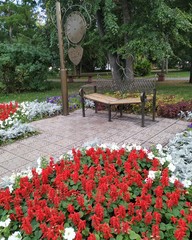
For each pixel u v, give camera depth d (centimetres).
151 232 150
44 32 1046
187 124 432
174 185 190
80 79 1730
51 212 163
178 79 1426
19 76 981
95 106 546
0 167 289
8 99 818
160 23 669
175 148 291
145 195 175
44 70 1027
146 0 698
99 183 194
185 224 149
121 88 534
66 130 425
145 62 1794
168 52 656
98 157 243
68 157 260
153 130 404
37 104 566
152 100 470
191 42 875
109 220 158
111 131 408
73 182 201
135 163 219
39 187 199
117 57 862
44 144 362
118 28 688
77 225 155
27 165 291
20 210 170
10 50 945
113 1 695
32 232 154
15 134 389
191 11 802
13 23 1602
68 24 576
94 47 1028
